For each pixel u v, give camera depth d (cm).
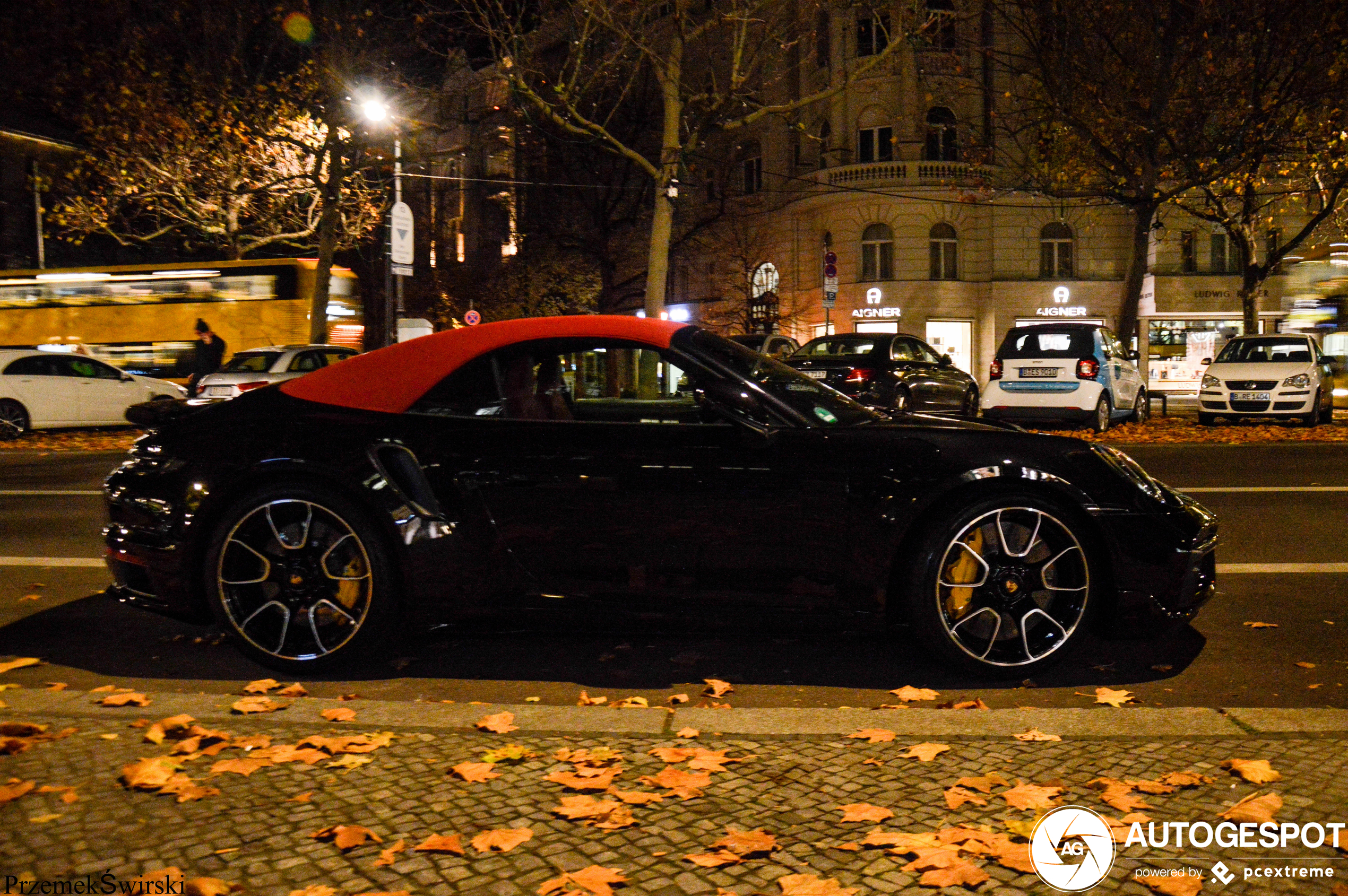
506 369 414
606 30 1908
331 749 308
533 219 3947
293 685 384
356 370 423
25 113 3484
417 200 4691
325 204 2270
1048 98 2114
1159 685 395
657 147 3675
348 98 2152
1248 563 605
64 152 3738
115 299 2277
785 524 388
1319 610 502
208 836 250
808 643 450
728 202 3834
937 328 3369
